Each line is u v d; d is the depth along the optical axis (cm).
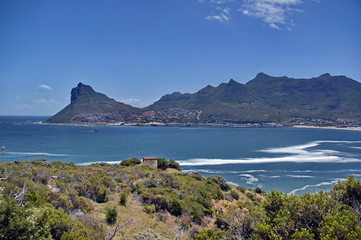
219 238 1148
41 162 3634
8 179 1633
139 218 1812
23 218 857
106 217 1664
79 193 2016
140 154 8094
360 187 1033
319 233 823
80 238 1123
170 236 1568
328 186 4428
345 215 812
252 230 1057
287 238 857
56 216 1244
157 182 2862
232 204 2705
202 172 5675
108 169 3756
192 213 2028
